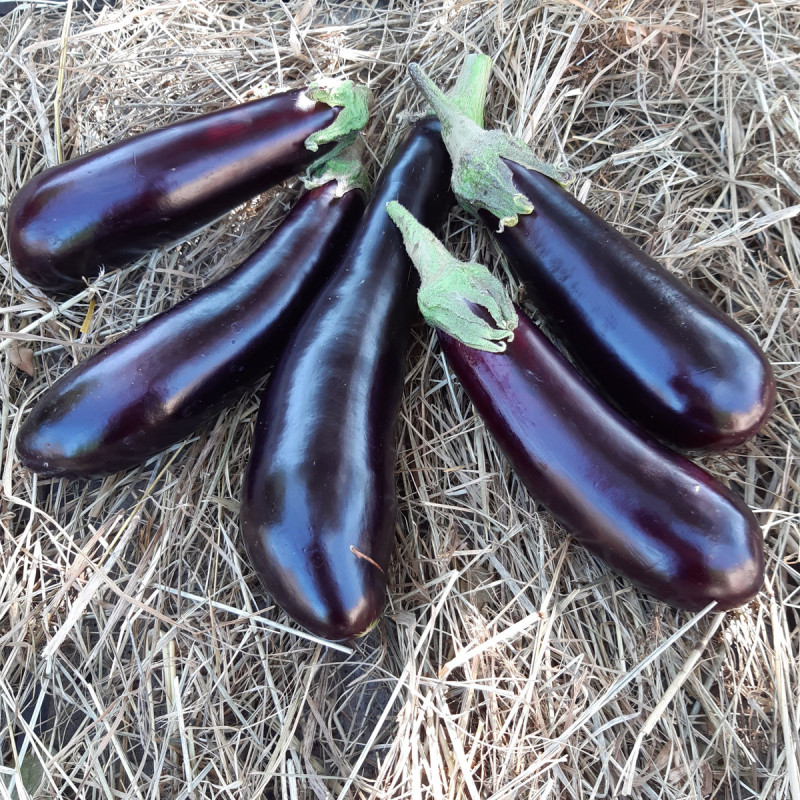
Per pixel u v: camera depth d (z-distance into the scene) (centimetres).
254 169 36
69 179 34
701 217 39
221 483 37
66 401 32
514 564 34
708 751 32
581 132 42
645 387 31
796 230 38
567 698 32
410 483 36
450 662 31
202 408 33
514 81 41
